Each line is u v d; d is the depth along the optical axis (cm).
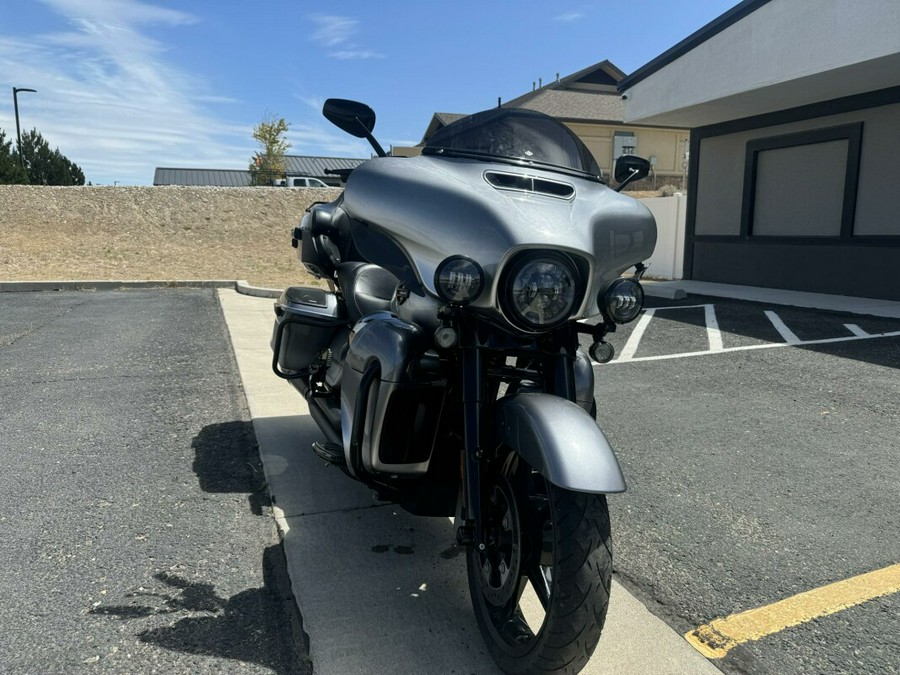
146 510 354
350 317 389
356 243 296
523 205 245
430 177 264
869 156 1105
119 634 253
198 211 1905
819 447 453
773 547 325
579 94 3438
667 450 448
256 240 1792
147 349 720
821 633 261
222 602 276
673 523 349
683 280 1504
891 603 281
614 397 567
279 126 3575
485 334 247
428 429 271
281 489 381
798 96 1127
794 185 1250
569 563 205
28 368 634
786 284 1263
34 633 252
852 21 909
